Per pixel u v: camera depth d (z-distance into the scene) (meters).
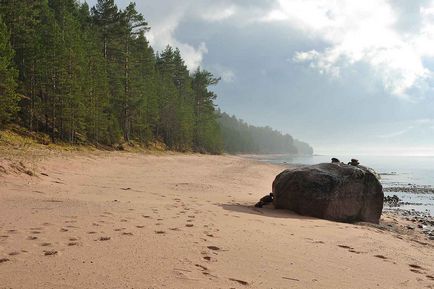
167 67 84.44
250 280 5.09
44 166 16.80
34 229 6.82
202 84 96.19
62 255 5.35
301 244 7.69
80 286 4.23
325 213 12.95
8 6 41.81
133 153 47.81
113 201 11.04
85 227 7.25
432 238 11.70
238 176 28.27
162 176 23.06
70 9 58.44
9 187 11.51
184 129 78.44
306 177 13.35
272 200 14.86
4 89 33.22
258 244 7.23
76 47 43.59
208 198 14.70
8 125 36.84
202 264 5.54
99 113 48.19
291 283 5.16
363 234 9.99
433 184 45.09
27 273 4.52
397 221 15.55
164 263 5.38
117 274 4.74
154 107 65.75
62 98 40.72
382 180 52.59
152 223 8.20
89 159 26.27
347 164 14.54
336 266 6.28
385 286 5.46
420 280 5.92
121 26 58.03
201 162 45.69
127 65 58.53
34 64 40.78
